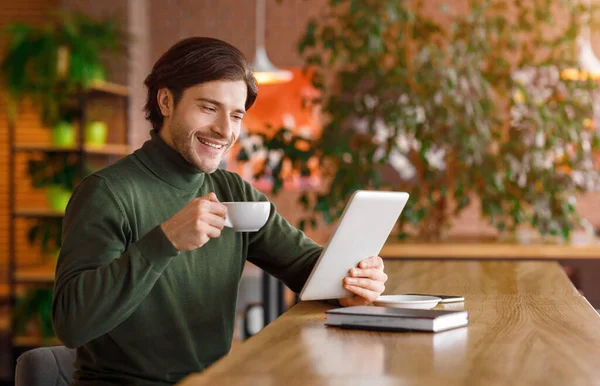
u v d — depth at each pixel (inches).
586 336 67.2
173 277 85.4
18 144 228.2
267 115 308.8
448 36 226.7
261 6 309.1
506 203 220.2
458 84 214.5
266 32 309.9
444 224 224.4
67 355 88.5
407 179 288.5
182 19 312.0
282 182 221.0
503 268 127.6
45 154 228.4
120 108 280.7
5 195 283.4
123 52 243.8
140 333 83.2
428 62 214.1
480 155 212.7
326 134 219.0
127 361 83.3
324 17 227.5
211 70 85.0
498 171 213.6
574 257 197.3
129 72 282.2
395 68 216.7
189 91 85.6
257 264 98.9
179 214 72.9
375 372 54.0
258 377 52.6
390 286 104.2
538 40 230.7
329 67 228.2
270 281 215.6
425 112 211.0
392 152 222.1
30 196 278.5
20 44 221.8
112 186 82.5
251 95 90.1
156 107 88.8
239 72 86.4
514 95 223.9
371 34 215.8
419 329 68.9
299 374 53.4
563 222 217.8
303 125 308.0
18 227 283.1
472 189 221.0
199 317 87.3
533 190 217.9
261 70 245.9
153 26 312.7
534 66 226.8
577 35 228.7
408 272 121.6
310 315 79.0
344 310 72.7
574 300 90.2
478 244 203.9
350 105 218.1
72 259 76.6
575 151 224.2
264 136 222.1
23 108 273.7
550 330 70.2
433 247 199.0
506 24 226.1
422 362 57.2
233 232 92.1
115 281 71.9
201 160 86.8
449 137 210.4
